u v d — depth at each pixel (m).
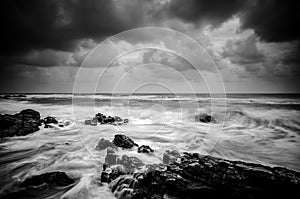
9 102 24.73
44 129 10.30
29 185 4.55
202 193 3.85
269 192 3.84
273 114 14.30
